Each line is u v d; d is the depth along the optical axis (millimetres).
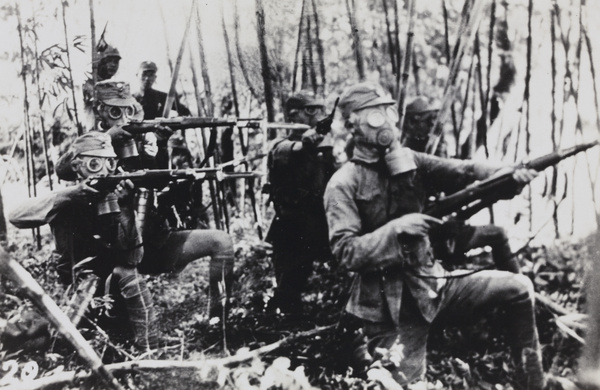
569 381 5000
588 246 5266
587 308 5184
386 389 4727
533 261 5285
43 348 5082
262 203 5453
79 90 5387
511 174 4812
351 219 4809
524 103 5355
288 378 4574
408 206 4883
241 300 5277
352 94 4848
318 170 5227
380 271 4828
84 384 4863
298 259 5266
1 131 5457
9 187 5445
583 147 4957
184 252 5180
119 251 5039
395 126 4902
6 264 4609
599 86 5332
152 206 5121
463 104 5363
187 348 5113
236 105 5387
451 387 5035
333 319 5148
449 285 4867
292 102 5348
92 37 5336
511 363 5051
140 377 4969
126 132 5027
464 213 4973
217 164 5445
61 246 5051
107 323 5168
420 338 4902
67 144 5449
